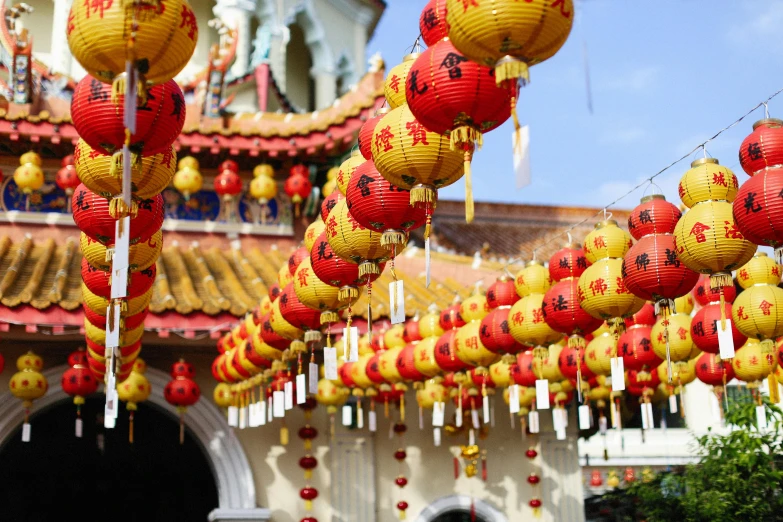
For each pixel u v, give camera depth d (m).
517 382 9.89
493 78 4.84
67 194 14.13
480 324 8.82
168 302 11.30
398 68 5.65
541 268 8.41
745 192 6.06
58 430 14.80
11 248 13.33
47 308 10.94
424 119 5.11
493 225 21.73
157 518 15.73
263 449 12.84
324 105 19.88
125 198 5.07
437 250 16.31
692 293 9.76
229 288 12.73
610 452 22.31
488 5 4.35
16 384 11.38
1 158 13.95
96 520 15.55
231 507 12.38
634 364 8.90
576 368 9.33
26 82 13.53
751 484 12.91
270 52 18.77
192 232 14.49
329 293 7.49
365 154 6.12
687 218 6.60
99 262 6.91
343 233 6.46
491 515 13.32
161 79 5.04
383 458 13.25
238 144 13.73
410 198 5.68
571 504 13.66
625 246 7.54
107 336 6.85
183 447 15.50
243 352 10.18
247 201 14.87
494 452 13.63
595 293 7.44
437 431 12.62
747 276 7.69
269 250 14.75
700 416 22.31
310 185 14.04
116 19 4.67
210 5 18.59
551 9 4.34
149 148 5.45
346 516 12.83
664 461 22.12
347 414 12.13
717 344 8.05
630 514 17.42
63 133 13.27
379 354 10.48
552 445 13.84
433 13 5.10
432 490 13.28
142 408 14.86
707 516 12.85
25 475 15.23
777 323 7.38
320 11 20.20
